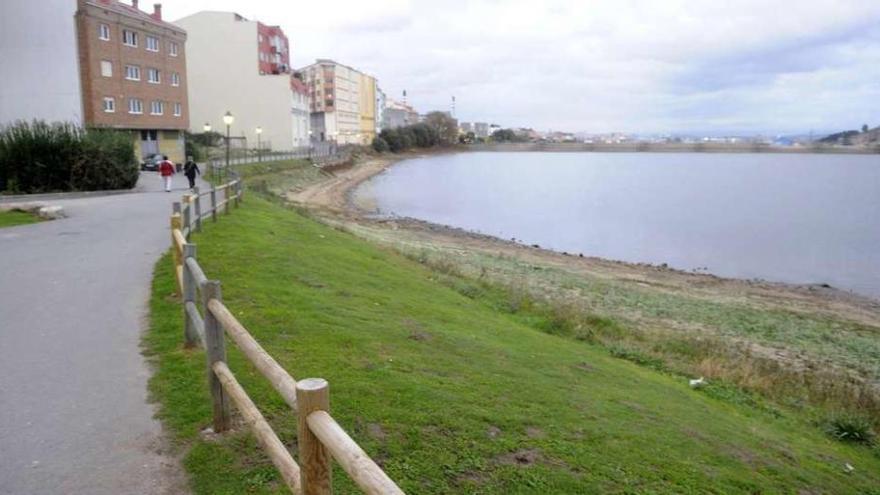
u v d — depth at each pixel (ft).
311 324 26.50
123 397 18.85
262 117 254.68
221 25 251.39
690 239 131.03
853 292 85.46
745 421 28.76
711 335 54.60
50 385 19.71
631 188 251.80
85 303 28.99
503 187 249.55
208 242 44.47
